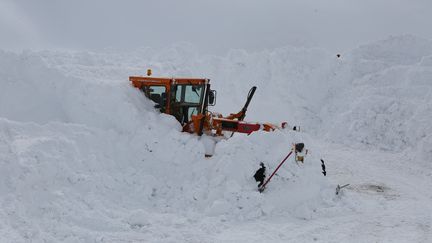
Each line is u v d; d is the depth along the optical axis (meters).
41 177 6.95
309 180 8.30
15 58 10.06
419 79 16.77
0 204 6.22
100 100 9.25
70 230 6.39
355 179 11.34
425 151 13.52
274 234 7.01
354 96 17.44
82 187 7.37
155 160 8.63
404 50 19.17
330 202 8.42
